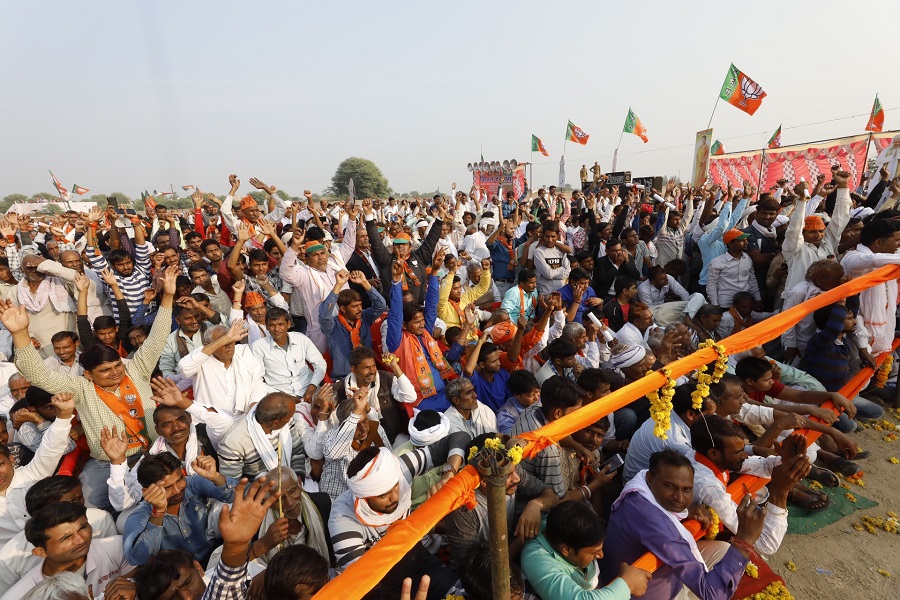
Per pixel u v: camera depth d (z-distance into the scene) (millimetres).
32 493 3150
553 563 2760
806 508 4480
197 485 3539
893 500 4594
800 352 5984
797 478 3092
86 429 4359
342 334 5840
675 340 5344
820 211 9875
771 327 3391
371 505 3098
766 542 3178
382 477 2996
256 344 5680
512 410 5105
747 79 11945
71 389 4254
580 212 14133
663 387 2840
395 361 4996
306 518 3309
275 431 4164
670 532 2766
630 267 8891
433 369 5480
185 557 2648
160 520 3246
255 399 5207
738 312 6992
